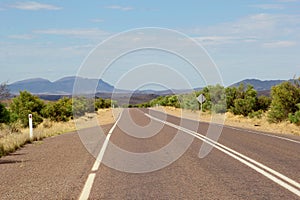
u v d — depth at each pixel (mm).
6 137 19406
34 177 9750
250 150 14812
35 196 7754
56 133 24797
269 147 15773
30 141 18953
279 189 8180
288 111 31938
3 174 10273
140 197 7594
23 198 7621
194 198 7469
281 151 14477
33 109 38250
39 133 21312
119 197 7602
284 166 11070
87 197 7594
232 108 45719
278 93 32094
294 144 16906
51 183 8961
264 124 32062
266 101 44062
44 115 39156
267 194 7742
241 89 49906
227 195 7688
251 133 23016
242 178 9383
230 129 26297
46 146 16875
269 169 10570
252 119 37188
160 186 8594
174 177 9609
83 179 9375
